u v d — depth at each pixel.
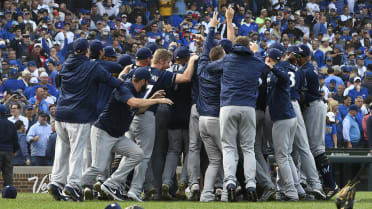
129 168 31.52
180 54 34.97
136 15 88.38
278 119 32.56
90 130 34.09
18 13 79.75
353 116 59.62
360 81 70.56
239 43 31.98
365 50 92.12
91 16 85.50
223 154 31.41
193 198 33.41
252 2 96.75
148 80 31.41
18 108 53.25
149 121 32.47
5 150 43.72
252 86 31.41
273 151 36.47
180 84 33.75
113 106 30.67
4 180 44.06
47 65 71.31
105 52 35.50
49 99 62.16
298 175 36.06
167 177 33.72
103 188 31.28
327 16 99.00
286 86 32.47
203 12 92.62
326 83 72.38
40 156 51.00
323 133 35.09
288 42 89.38
